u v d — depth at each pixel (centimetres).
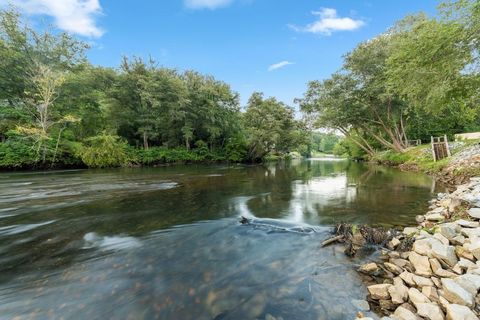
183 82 3266
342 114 2502
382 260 410
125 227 609
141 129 3005
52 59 2573
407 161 2073
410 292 300
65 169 2275
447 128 2923
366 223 611
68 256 445
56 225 621
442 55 1080
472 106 1565
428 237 433
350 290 329
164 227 610
